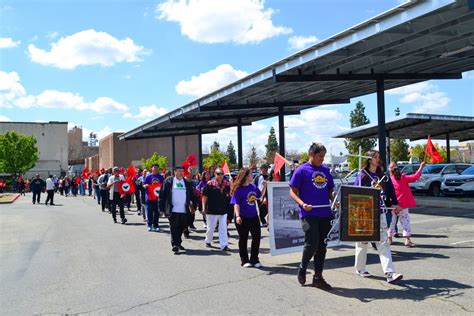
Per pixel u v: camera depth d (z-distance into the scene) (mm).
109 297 6527
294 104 25672
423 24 13398
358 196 6672
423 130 32750
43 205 28234
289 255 9445
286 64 17812
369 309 5621
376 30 13586
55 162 88375
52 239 12664
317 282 6641
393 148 64000
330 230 6582
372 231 6703
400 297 6074
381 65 18156
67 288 7102
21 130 86562
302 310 5676
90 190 41812
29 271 8430
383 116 19016
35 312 5918
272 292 6535
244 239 8406
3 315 5816
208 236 11016
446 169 24172
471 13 12359
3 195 46562
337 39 15102
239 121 31391
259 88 21953
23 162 74812
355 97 25500
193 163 12523
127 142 68312
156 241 11852
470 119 27969
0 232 14570
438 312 5422
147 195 14023
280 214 8758
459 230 11883
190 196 10359
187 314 5668
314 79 18438
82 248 10938
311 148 6551
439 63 18109
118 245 11258
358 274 7352
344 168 46781
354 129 30344
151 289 6895
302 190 6539
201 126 37406
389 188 7598
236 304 6016
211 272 7973
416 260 8312
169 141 71375
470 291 6266
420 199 20719
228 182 10781
